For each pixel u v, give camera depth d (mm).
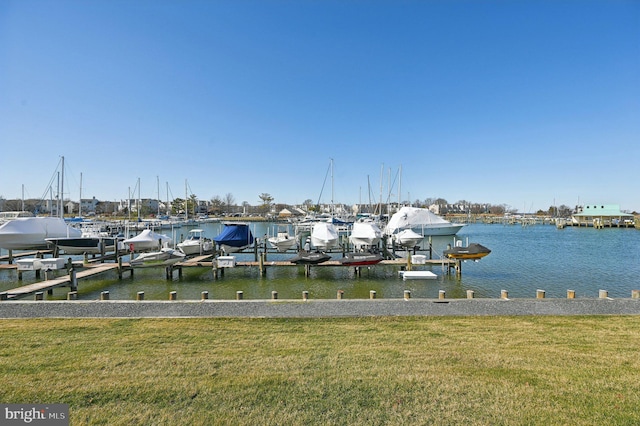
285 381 5070
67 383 4984
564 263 24906
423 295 15961
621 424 3967
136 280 19297
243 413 4227
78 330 7715
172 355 6148
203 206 121562
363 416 4152
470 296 10984
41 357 6023
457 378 5180
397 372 5402
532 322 8547
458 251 19766
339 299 10430
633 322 8523
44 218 25656
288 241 27656
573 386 4898
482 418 4105
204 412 4250
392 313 9266
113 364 5711
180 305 9633
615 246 36438
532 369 5531
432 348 6594
